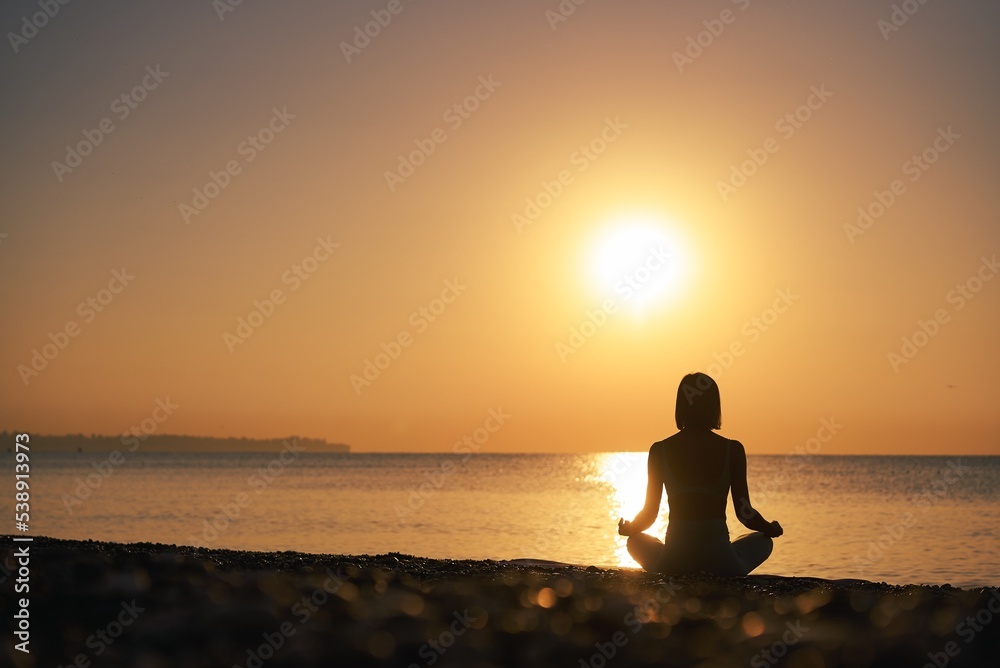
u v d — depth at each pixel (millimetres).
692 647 4211
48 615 4914
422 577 6922
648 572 7859
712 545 7945
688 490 8016
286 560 8234
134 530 29000
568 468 162250
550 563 8930
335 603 5180
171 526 30812
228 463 164875
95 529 29344
